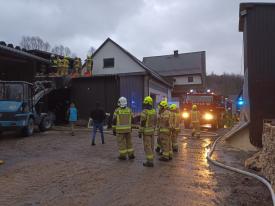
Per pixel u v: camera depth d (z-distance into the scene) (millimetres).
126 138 10961
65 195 6891
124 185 7711
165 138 10820
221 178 8641
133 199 6699
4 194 6934
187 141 16703
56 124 24578
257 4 13484
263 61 13469
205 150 13609
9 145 13906
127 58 35188
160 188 7531
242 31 16938
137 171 9172
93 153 12031
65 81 23734
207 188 7652
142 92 28453
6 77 23906
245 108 15594
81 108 24656
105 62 36094
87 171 9039
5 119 15969
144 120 9797
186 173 9117
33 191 7148
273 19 13484
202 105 25250
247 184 8086
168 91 40562
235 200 6809
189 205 6426
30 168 9336
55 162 10234
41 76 23969
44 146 13680
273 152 7656
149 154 9844
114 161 10547
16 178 8219
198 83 59719
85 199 6645
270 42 13469
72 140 15805
